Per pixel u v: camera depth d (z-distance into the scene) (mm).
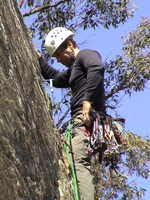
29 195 5426
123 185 16453
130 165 16812
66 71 8852
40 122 6527
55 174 6766
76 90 7879
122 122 8477
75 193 7113
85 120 7441
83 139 7547
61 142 7617
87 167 7484
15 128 5406
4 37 5887
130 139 16750
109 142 7754
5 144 5035
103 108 7930
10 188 4906
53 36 8453
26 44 7129
